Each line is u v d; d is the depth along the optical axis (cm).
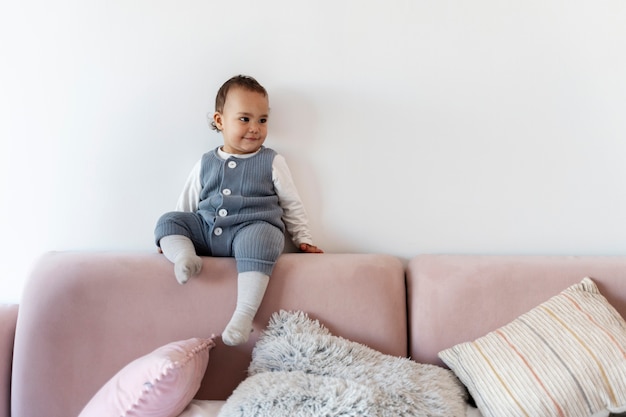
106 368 120
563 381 108
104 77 138
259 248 122
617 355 109
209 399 123
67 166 140
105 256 128
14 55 137
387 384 109
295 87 138
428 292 126
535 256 133
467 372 115
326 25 137
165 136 140
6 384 122
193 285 123
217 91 138
